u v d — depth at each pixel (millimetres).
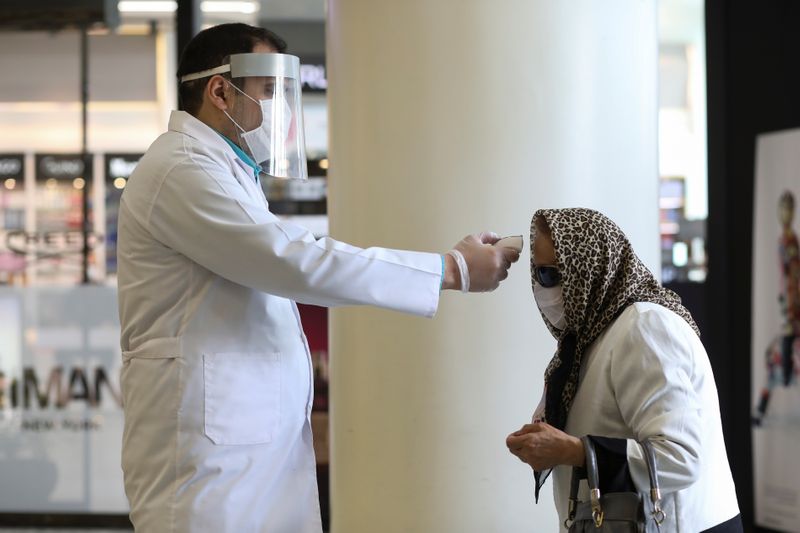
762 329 5238
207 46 2547
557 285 2408
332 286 2340
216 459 2408
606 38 3557
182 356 2422
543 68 3492
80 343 6488
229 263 2354
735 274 5582
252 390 2449
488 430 3480
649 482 2188
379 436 3559
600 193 3541
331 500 3850
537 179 3488
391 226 3529
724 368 5602
